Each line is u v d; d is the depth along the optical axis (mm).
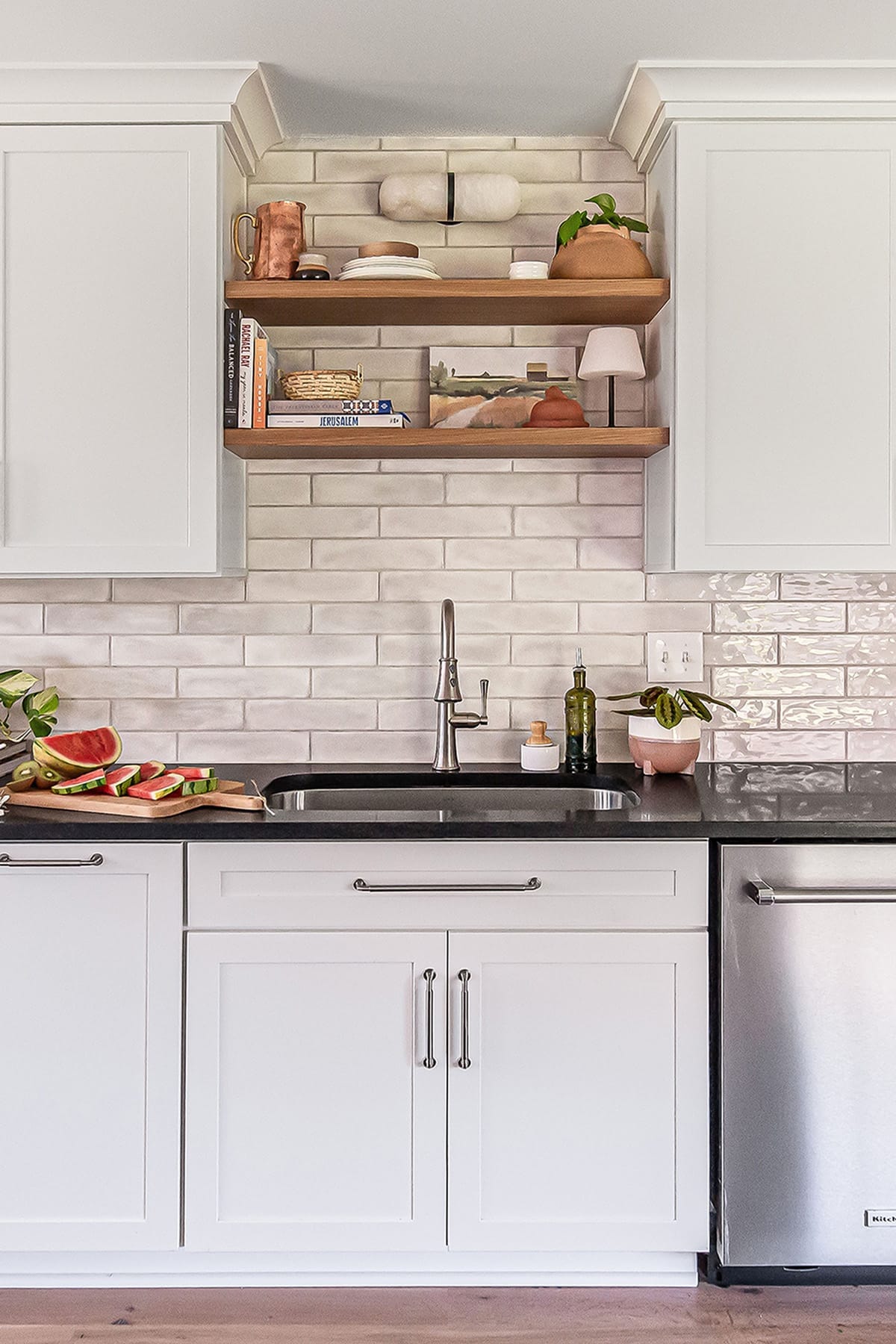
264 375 2223
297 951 1909
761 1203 1912
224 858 1903
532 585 2525
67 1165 1925
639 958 1912
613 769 2467
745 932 1895
